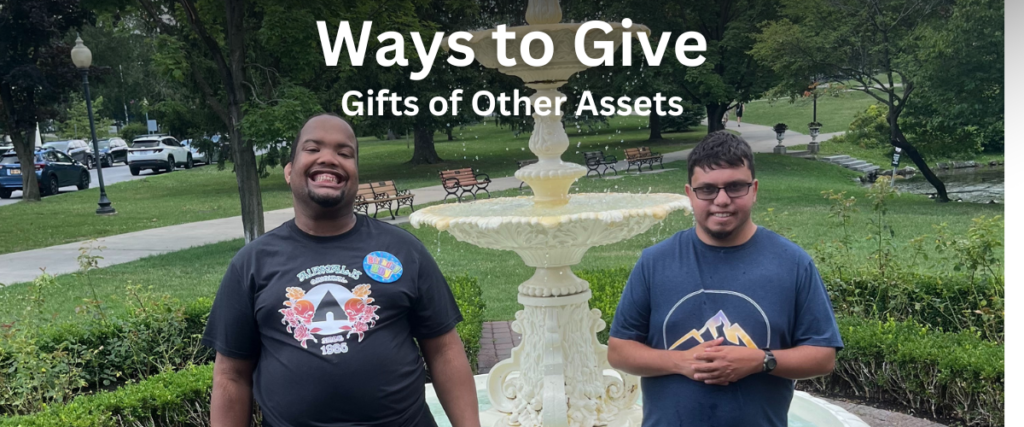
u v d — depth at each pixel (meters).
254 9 11.50
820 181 22.00
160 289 9.56
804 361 2.30
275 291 2.31
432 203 17.42
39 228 15.99
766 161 25.48
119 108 60.50
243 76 11.07
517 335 7.15
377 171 27.09
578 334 4.23
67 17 20.38
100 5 11.91
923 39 16.31
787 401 2.44
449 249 12.41
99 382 5.77
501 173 24.03
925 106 17.53
